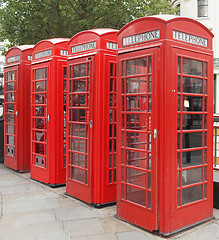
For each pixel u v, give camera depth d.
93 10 11.33
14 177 6.75
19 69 7.09
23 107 7.16
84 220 4.21
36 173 6.42
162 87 3.61
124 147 4.14
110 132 4.91
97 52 4.73
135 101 3.99
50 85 5.93
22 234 3.77
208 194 4.21
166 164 3.61
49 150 5.95
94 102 4.79
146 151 3.81
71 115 5.30
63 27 12.48
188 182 3.95
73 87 5.27
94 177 4.80
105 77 4.77
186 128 3.88
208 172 4.21
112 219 4.25
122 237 3.64
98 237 3.65
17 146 7.19
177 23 3.69
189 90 3.90
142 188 3.87
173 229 3.70
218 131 5.49
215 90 22.44
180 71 3.75
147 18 3.79
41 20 12.31
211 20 22.36
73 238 3.63
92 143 4.82
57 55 5.90
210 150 4.23
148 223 3.79
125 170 4.14
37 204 4.92
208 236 3.67
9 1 12.38
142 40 3.88
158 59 3.65
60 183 6.00
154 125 3.68
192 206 3.96
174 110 3.67
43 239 3.61
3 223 4.14
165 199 3.62
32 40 12.90
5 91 7.81
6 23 12.62
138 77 3.92
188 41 3.85
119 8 12.03
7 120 7.73
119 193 4.24
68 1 11.90
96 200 4.76
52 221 4.19
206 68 4.15
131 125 4.05
